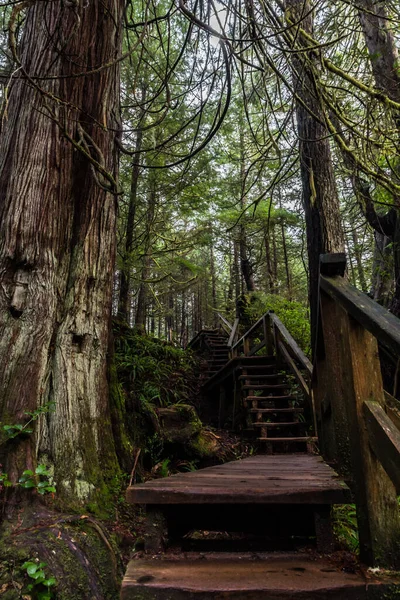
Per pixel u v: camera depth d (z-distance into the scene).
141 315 10.06
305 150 4.49
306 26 3.54
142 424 3.93
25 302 2.61
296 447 4.91
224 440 5.16
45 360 2.59
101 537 2.20
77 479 2.50
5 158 2.93
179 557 1.31
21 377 2.44
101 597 1.92
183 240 9.30
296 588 1.06
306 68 2.93
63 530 2.06
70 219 3.05
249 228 11.04
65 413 2.61
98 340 3.05
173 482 1.57
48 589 1.78
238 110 6.57
